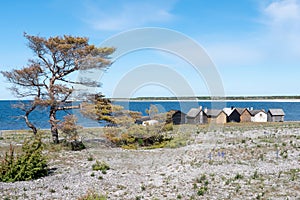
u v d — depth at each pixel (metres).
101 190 10.39
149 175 12.32
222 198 9.41
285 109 101.38
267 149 17.50
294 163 13.99
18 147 19.31
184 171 12.78
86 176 12.29
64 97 20.53
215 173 12.37
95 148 18.02
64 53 20.52
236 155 16.00
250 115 51.41
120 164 13.96
